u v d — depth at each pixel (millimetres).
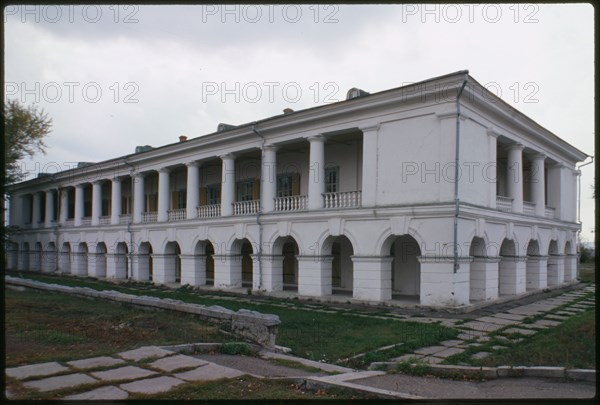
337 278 22031
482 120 17234
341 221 18062
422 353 9555
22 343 8422
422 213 15914
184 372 6461
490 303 16797
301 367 7805
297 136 19797
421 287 15875
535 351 8711
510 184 20297
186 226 24906
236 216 22047
